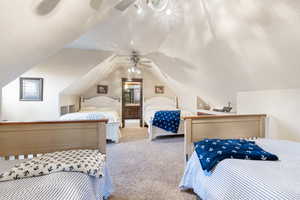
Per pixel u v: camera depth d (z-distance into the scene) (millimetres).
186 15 2174
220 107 4457
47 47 1667
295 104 2264
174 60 3703
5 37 1044
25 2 877
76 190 1047
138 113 7754
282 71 2117
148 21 2279
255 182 1119
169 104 6844
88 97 6332
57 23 1318
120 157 3186
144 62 4980
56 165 1276
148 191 2043
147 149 3676
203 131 2281
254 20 1719
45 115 3744
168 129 4535
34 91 3678
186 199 1888
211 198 1447
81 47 3777
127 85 7574
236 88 3209
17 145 1758
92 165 1388
